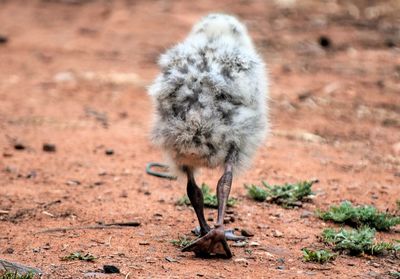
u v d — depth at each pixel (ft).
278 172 49.49
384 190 45.88
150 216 39.22
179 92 31.76
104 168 49.88
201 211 34.45
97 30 101.19
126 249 33.37
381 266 32.14
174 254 32.65
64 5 115.75
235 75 31.91
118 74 81.56
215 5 110.22
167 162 34.99
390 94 73.26
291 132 61.77
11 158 51.75
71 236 35.60
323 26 99.55
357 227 37.76
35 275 29.30
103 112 68.54
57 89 76.23
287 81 77.36
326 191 45.14
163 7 109.70
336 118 66.33
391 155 56.13
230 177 31.68
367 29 98.27
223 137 31.76
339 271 31.01
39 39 97.35
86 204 41.39
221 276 29.58
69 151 54.39
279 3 110.52
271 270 30.71
